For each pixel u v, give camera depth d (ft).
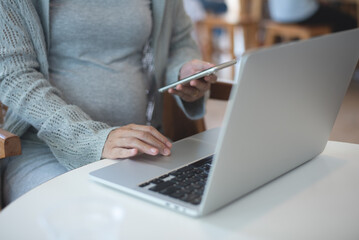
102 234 2.00
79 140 3.42
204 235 2.10
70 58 4.30
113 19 4.29
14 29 3.80
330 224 2.24
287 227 2.20
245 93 2.03
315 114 2.73
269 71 2.11
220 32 15.11
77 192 2.52
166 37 4.96
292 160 2.79
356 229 2.20
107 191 2.53
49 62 4.29
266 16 15.08
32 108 3.64
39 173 3.74
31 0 3.97
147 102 4.93
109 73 4.38
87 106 4.28
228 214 2.30
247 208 2.37
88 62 4.33
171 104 4.80
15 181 3.80
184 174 2.68
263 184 2.64
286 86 2.28
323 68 2.55
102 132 3.38
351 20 13.29
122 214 2.07
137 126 3.34
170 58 5.11
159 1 4.71
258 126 2.23
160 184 2.52
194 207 2.24
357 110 10.56
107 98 4.35
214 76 3.98
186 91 4.20
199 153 3.15
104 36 4.32
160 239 2.05
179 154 3.12
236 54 14.90
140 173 2.72
